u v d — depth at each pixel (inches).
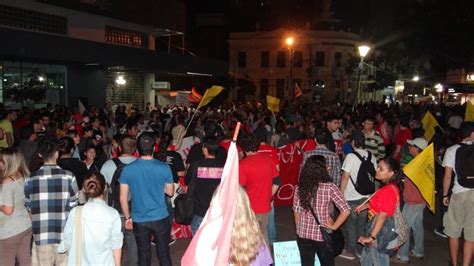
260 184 246.1
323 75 2169.0
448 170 275.1
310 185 211.3
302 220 215.2
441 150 401.4
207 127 305.4
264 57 2237.9
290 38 1456.7
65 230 183.6
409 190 294.8
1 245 220.7
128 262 285.6
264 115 630.5
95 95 871.1
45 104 770.8
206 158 246.5
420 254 306.0
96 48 708.7
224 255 113.3
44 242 214.4
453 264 275.4
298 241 217.6
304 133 515.5
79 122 473.1
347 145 345.4
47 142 218.4
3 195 214.1
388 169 219.8
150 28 1040.8
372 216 222.5
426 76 1336.1
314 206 211.6
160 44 1672.0
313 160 215.6
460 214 267.7
